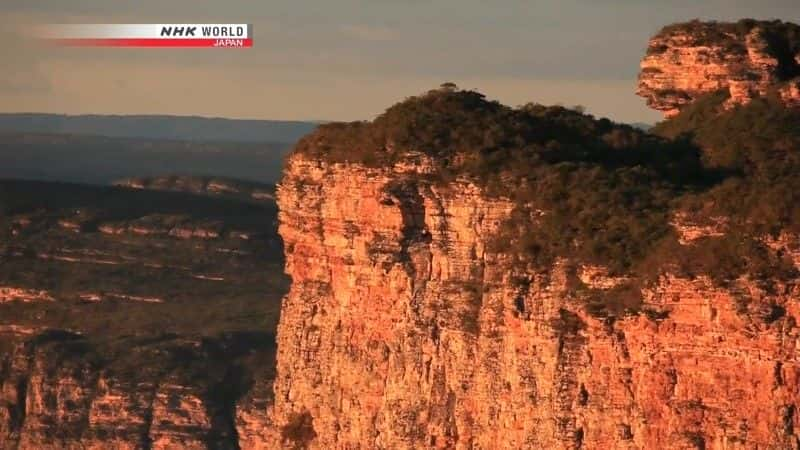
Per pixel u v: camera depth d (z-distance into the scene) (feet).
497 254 416.67
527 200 416.67
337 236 441.27
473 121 438.81
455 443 420.77
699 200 400.67
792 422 383.24
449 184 425.69
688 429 389.80
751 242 388.57
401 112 444.96
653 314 392.68
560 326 404.16
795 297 384.47
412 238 430.61
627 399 395.96
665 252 395.14
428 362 425.28
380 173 432.66
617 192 412.77
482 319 417.28
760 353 385.29
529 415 407.64
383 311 433.89
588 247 402.72
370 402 435.94
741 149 445.78
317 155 445.37
